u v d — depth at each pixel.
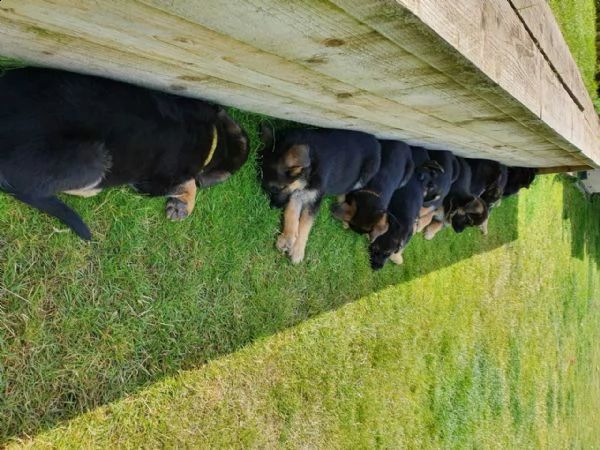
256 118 3.22
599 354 11.16
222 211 3.09
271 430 3.36
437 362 5.43
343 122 3.10
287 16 1.27
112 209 2.54
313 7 1.22
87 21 1.32
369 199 3.94
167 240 2.80
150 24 1.34
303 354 3.68
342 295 4.12
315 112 2.78
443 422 5.39
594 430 10.21
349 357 4.15
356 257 4.28
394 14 1.27
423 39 1.46
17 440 2.21
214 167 2.86
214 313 3.04
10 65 1.85
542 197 8.56
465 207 5.43
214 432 2.99
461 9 1.58
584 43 6.47
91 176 2.09
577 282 10.09
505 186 6.36
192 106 2.57
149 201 2.68
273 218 3.41
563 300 9.36
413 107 2.44
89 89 2.01
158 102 2.34
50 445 2.30
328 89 2.12
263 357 3.35
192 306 2.92
